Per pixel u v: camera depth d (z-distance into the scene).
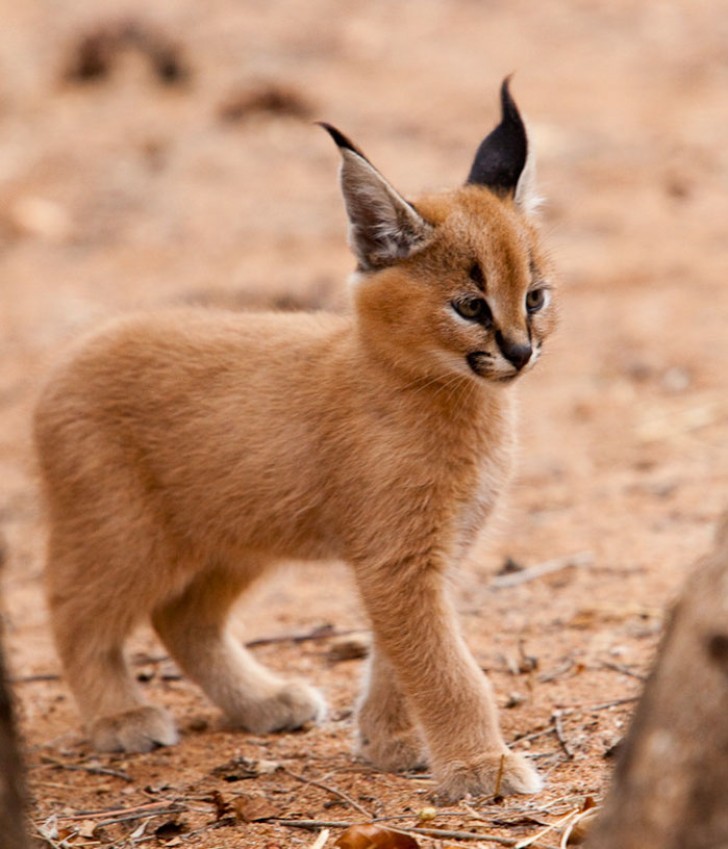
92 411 14.79
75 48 46.78
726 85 43.25
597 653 15.81
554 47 48.03
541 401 25.58
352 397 13.75
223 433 14.38
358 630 17.70
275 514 14.31
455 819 11.65
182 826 12.02
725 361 26.19
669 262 31.12
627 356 26.86
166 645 15.70
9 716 8.91
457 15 52.03
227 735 15.11
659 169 36.62
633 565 18.66
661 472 22.12
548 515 20.91
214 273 31.80
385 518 13.34
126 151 39.56
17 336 29.56
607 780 12.09
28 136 40.91
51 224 35.38
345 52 48.03
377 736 13.63
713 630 7.70
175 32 49.88
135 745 14.66
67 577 14.98
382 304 13.59
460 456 13.48
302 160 38.59
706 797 7.59
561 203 34.62
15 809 8.81
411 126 40.34
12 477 24.23
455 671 12.78
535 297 13.89
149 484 14.80
